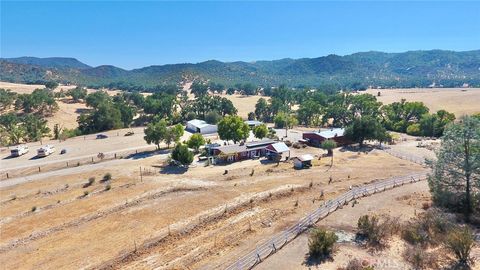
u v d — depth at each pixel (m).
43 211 46.75
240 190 51.28
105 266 32.28
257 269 29.64
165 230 39.44
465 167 38.50
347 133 85.25
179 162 67.00
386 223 35.69
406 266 29.27
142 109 170.12
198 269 30.39
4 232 41.09
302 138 92.50
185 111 140.88
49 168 68.50
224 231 38.44
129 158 74.94
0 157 79.56
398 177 55.88
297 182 54.31
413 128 108.19
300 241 34.41
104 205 47.53
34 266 33.25
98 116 117.56
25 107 151.75
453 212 40.00
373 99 145.75
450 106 167.00
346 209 42.06
